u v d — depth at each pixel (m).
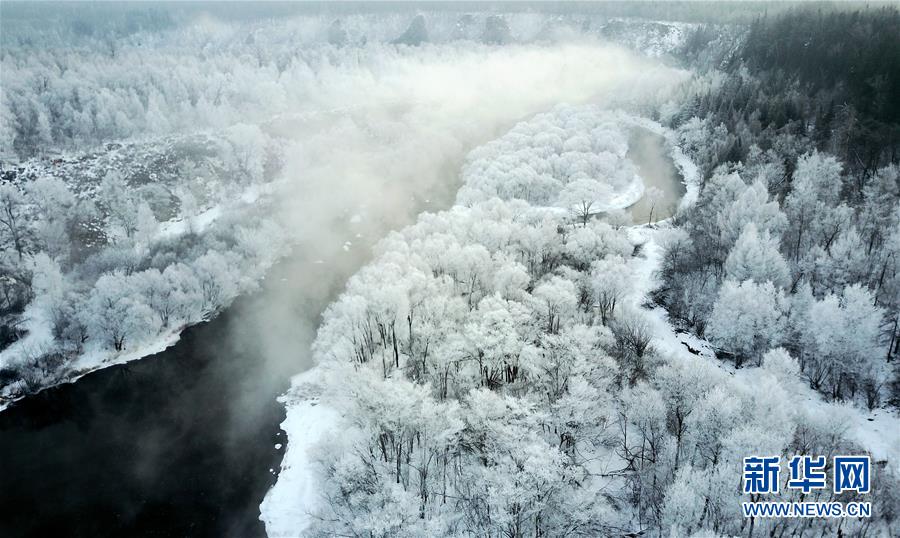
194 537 54.75
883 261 77.12
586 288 77.12
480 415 49.97
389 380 53.25
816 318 63.25
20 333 85.38
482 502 46.56
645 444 52.84
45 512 58.03
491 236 90.06
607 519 46.38
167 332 86.88
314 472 59.56
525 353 56.19
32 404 73.50
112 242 111.62
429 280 74.75
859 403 61.31
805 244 87.06
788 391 56.19
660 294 84.12
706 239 90.75
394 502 47.00
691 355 70.12
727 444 43.16
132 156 144.75
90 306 82.44
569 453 52.75
